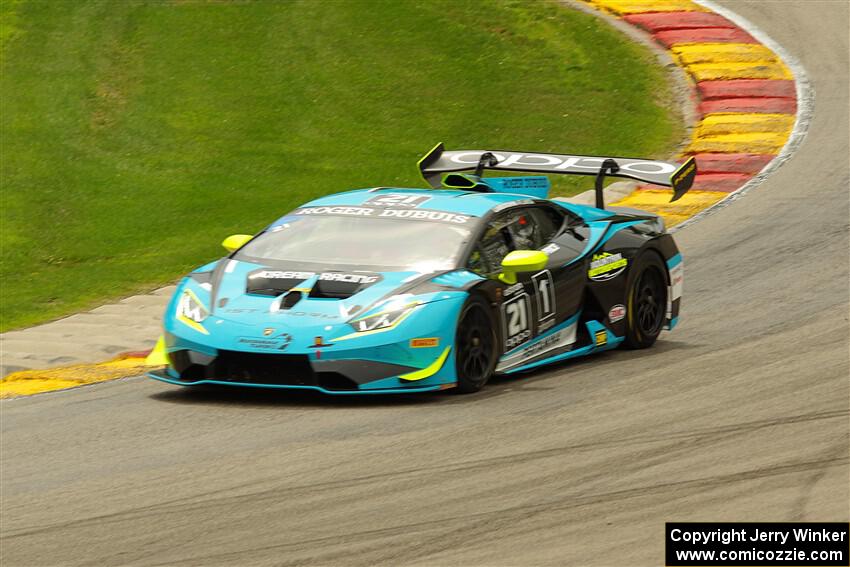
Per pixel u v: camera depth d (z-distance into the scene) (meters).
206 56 79.69
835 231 45.22
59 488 21.05
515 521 18.12
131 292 45.66
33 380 31.56
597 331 30.50
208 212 57.47
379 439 22.92
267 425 24.42
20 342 36.97
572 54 78.56
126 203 59.16
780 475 19.84
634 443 22.12
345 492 19.84
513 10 86.25
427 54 79.06
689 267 42.34
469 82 74.88
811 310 34.62
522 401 25.81
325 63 78.19
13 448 24.09
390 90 74.19
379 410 25.22
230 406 26.30
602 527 17.72
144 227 55.81
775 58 76.19
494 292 27.41
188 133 68.94
